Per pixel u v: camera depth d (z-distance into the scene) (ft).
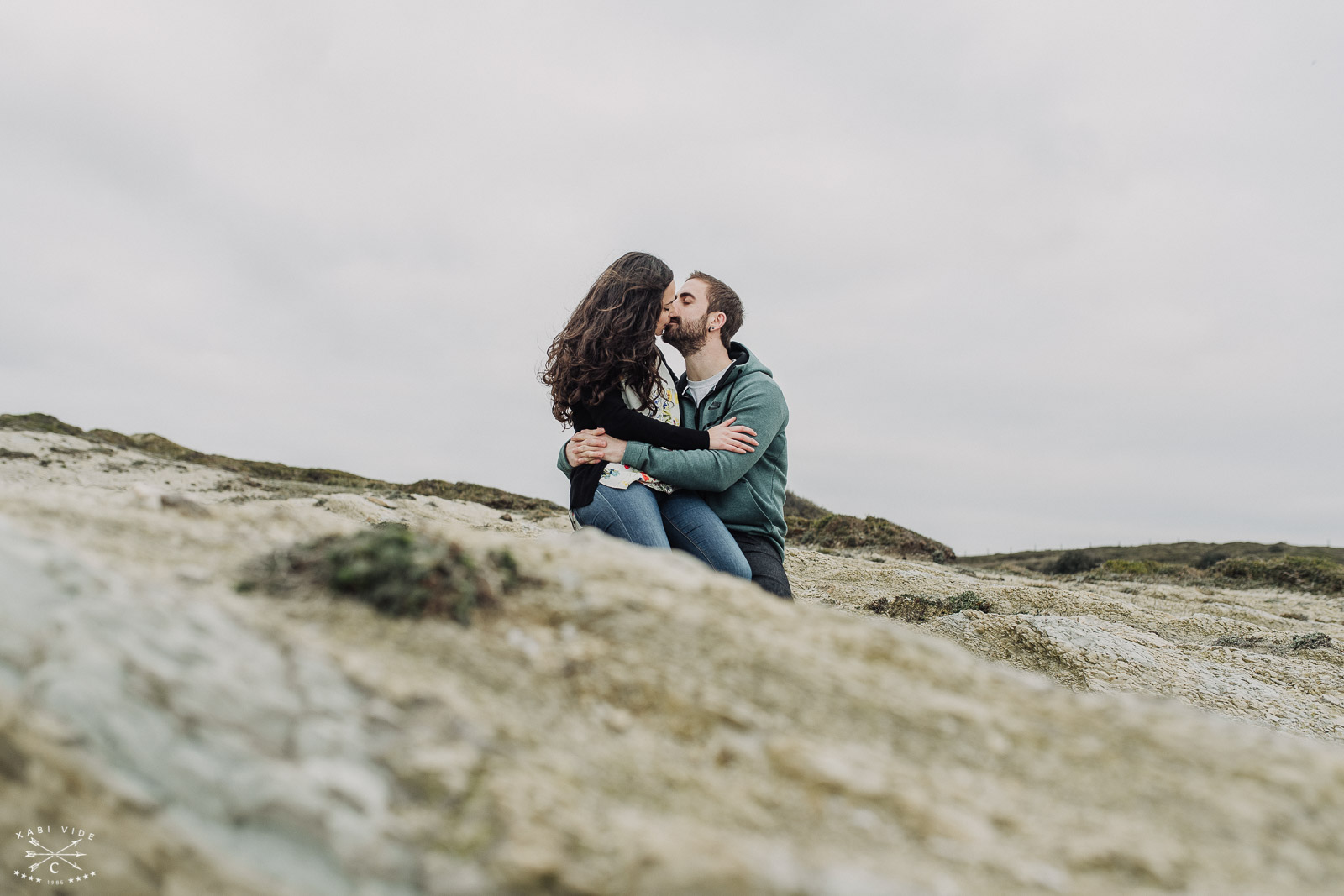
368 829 5.52
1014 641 28.89
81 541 7.43
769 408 16.38
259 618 6.86
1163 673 26.63
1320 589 72.84
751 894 5.04
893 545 83.87
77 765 5.75
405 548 8.09
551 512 72.28
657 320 15.66
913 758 6.94
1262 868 5.95
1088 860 5.90
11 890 5.78
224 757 5.78
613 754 6.61
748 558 16.26
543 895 5.31
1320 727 23.34
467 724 6.29
